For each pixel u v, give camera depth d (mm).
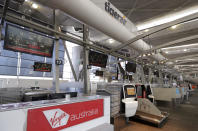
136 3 3959
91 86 5141
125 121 3807
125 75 7141
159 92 6648
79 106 1826
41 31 3354
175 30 5625
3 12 2473
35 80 8008
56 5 2490
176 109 5602
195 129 3201
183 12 4480
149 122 3494
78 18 2951
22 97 3752
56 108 1533
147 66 8203
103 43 9078
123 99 3553
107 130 2033
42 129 1383
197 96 11445
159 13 4617
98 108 2186
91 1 2873
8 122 1188
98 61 4848
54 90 3393
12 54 8406
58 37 3588
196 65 14164
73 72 9195
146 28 5383
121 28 4043
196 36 4160
